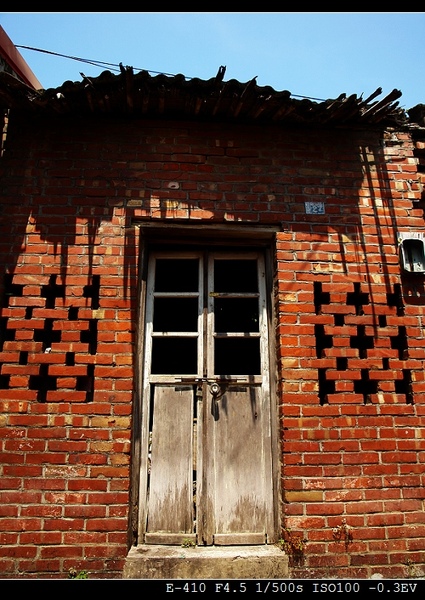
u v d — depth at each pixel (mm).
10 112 3871
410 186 4078
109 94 3586
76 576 3025
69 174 3760
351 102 3688
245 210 3814
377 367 3594
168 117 3945
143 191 3770
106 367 3400
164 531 3355
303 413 3434
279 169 3949
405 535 3283
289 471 3324
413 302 3781
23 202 3678
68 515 3125
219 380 3660
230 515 3420
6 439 3213
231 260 4047
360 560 3205
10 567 3018
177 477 3461
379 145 4141
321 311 3666
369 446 3424
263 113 3869
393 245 3904
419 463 3436
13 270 3545
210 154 3916
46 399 3309
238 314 5711
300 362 3531
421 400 3559
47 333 3551
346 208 3934
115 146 3852
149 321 3762
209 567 3123
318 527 3240
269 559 3166
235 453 3543
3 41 4133
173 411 3596
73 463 3213
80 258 3602
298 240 3809
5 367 3338
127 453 3262
